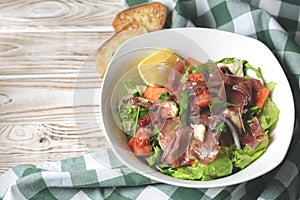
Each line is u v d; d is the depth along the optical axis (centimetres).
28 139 96
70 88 101
